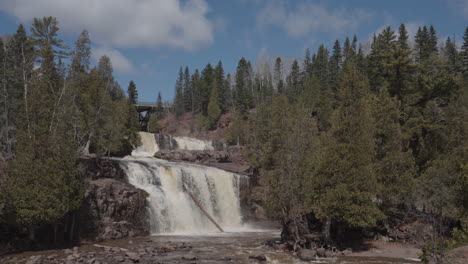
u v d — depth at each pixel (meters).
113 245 37.69
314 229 41.47
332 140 39.50
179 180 56.50
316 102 103.50
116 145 59.19
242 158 87.88
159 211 49.47
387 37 63.78
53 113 39.91
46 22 65.44
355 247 38.81
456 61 111.31
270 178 38.75
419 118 54.78
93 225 40.69
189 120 163.62
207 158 83.38
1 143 44.62
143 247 36.50
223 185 62.03
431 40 128.25
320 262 31.69
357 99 40.19
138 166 53.94
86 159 47.53
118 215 43.94
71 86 46.09
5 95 48.62
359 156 37.50
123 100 73.88
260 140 74.12
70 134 39.12
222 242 41.28
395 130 44.53
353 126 38.88
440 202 25.92
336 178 37.06
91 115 51.38
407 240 41.06
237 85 157.62
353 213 36.06
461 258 22.16
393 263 31.45
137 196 46.72
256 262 30.94
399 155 42.91
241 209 63.09
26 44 61.78
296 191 37.06
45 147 35.09
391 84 58.91
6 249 33.09
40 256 31.06
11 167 34.31
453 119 54.81
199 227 53.34
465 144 47.66
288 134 40.91
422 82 57.44
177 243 38.56
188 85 177.50
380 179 42.34
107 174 48.84
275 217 40.41
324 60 152.25
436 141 54.34
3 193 32.56
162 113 174.00
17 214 32.34
